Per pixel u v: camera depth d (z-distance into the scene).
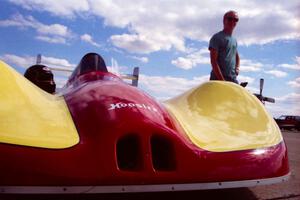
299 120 30.38
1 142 1.72
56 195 2.29
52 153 1.76
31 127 1.90
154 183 1.87
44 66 3.97
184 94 3.19
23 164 1.70
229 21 4.60
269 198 2.59
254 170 2.05
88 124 2.03
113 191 1.80
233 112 2.68
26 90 2.25
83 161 1.79
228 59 4.70
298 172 3.78
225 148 2.13
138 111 2.10
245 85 4.17
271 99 4.32
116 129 1.91
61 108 2.32
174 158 1.96
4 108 1.96
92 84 2.71
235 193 2.67
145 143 1.91
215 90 2.94
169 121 2.23
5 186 1.67
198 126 2.47
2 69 2.24
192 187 1.94
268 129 2.48
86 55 3.35
